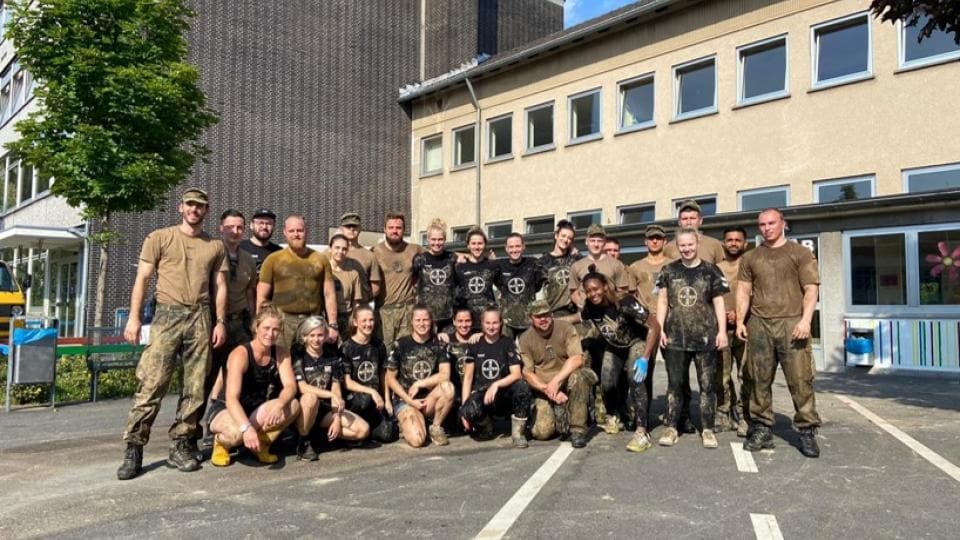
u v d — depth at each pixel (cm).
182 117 1205
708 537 386
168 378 530
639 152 1691
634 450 585
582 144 1827
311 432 596
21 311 1173
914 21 702
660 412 773
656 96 1667
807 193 1375
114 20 1153
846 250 1195
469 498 461
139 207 1202
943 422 694
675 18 1636
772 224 568
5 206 2441
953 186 1181
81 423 769
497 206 2050
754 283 581
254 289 635
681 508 436
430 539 386
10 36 1102
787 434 646
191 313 536
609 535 390
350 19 2195
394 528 405
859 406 793
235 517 427
